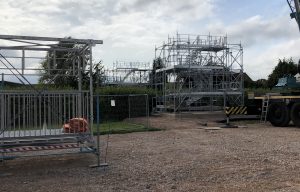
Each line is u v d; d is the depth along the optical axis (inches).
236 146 551.2
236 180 348.2
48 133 417.4
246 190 313.4
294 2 880.9
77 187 330.6
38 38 404.2
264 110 950.4
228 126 876.0
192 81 1331.2
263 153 485.4
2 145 395.5
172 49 1316.4
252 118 1067.9
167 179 355.6
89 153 443.2
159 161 444.1
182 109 1327.5
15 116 405.7
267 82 2406.5
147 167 410.3
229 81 1369.3
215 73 1344.7
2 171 398.3
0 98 400.8
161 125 911.0
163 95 1344.7
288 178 351.6
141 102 1123.3
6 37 394.3
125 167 411.8
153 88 1540.4
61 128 425.4
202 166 411.5
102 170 397.1
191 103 1359.5
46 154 431.8
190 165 417.7
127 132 771.4
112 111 1091.9
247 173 374.6
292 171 379.9
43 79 553.0
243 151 503.5
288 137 657.6
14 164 430.0
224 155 475.5
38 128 415.2
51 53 484.1
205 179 354.0
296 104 854.5
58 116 424.2
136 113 1121.4
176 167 407.8
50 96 421.7
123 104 1104.8
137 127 855.1
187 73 1310.3
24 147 404.2
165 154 492.7
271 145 557.3
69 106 428.8
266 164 415.5
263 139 629.9
